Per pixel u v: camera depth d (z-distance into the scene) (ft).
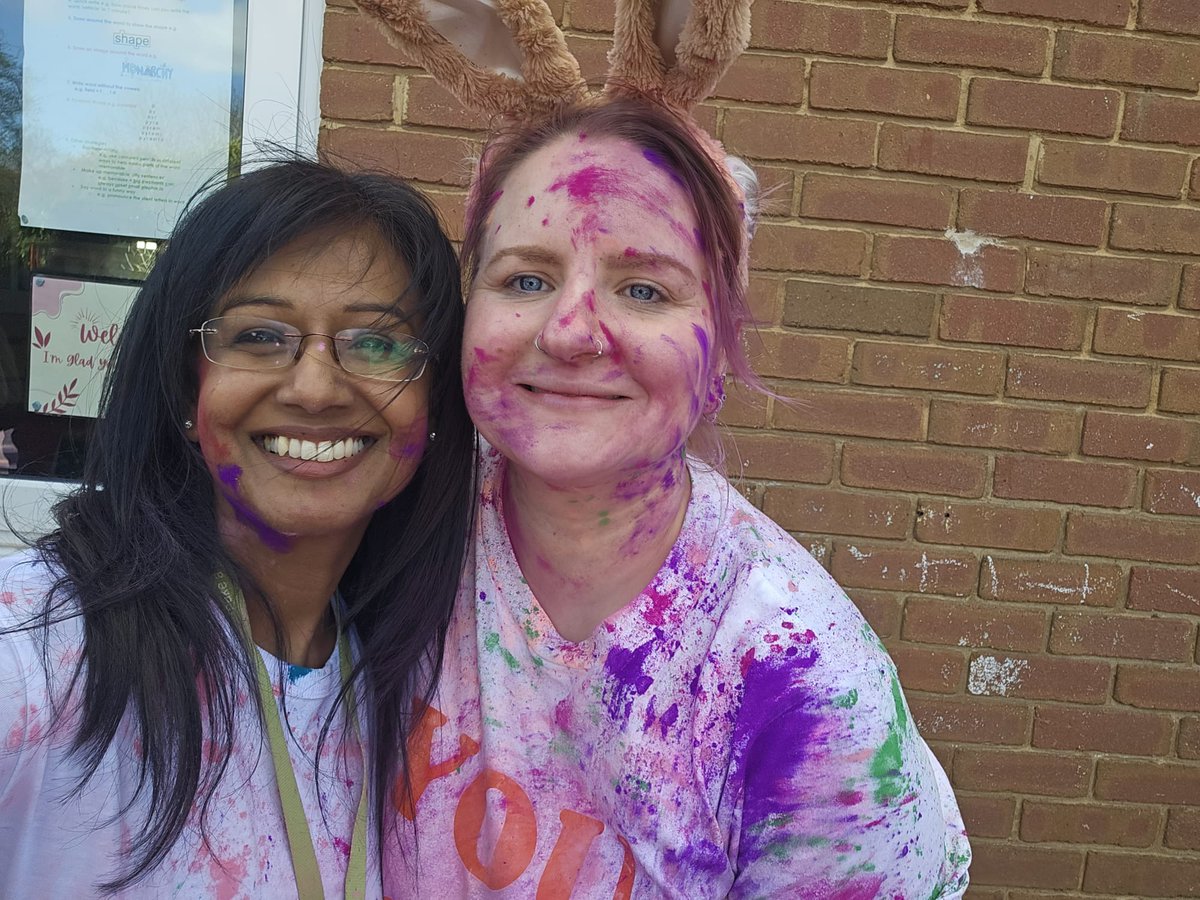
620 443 2.92
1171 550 7.13
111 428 3.14
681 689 2.99
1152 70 6.83
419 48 3.26
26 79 6.58
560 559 3.17
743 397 6.90
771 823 2.86
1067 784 7.23
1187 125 6.89
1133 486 7.09
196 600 2.97
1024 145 6.84
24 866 2.73
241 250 2.93
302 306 2.96
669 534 3.18
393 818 3.33
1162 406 7.06
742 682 2.88
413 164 6.63
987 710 7.15
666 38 3.13
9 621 2.72
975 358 6.95
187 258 3.04
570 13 6.56
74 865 2.74
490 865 3.09
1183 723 7.23
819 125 6.76
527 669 3.18
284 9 6.56
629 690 2.98
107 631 2.80
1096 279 6.95
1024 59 6.79
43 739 2.67
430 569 3.41
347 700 3.33
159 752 2.77
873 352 6.91
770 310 6.86
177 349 3.04
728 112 6.73
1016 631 7.11
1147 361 7.04
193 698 2.87
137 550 2.96
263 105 6.63
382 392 3.05
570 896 3.04
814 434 6.95
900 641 7.07
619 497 3.06
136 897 2.79
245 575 3.17
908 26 6.72
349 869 3.18
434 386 3.35
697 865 2.91
